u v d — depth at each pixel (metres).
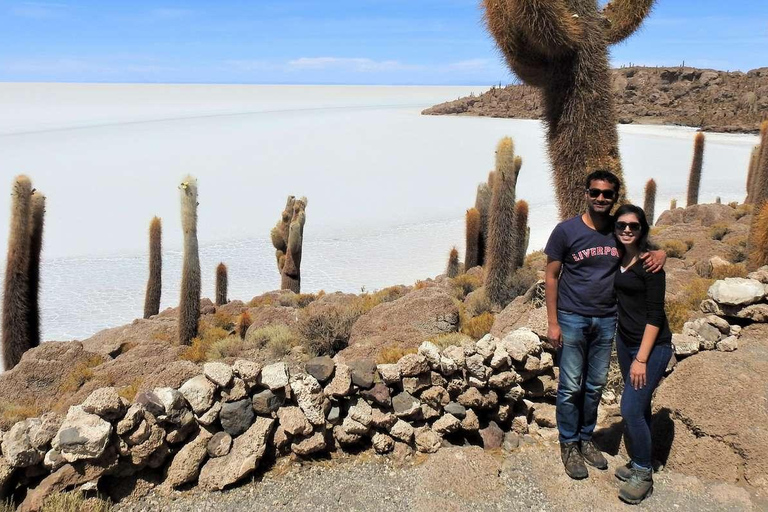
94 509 3.58
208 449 4.04
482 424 4.52
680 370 4.56
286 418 4.17
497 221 9.86
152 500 3.81
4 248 29.92
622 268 3.78
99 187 50.34
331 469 4.12
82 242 32.59
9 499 3.64
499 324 6.74
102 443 3.66
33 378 8.75
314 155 73.12
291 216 17.83
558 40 5.82
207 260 28.42
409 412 4.28
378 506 3.70
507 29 6.24
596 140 6.21
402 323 8.18
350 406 4.34
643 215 3.65
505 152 9.68
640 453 3.69
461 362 4.38
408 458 4.21
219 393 4.17
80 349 9.70
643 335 3.66
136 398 3.92
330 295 13.39
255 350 8.96
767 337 4.87
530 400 4.76
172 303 22.23
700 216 21.12
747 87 124.50
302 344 8.85
